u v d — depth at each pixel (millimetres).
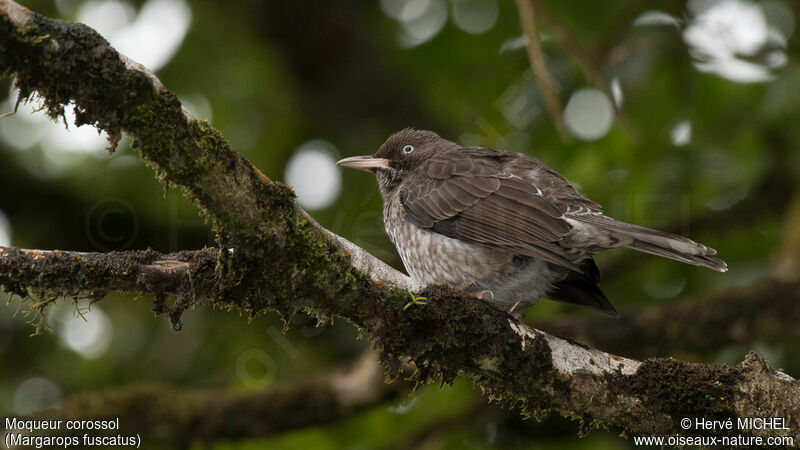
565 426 12414
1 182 13930
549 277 9523
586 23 13969
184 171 6195
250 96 14789
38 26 5688
